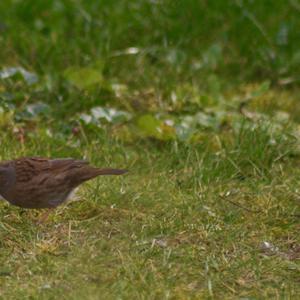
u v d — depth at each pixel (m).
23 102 13.46
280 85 15.09
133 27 15.66
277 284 8.81
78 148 12.07
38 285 8.62
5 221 10.05
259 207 10.66
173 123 12.78
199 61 15.29
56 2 16.38
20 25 15.72
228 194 10.96
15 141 12.18
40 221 10.05
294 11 16.28
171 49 15.12
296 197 10.95
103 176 11.23
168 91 14.04
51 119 12.98
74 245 9.48
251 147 11.93
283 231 10.09
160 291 8.53
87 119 12.68
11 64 14.79
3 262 9.08
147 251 9.29
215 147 12.41
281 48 15.76
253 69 15.35
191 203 10.59
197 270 9.04
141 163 11.87
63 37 15.44
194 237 9.79
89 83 13.62
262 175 11.45
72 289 8.54
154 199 10.70
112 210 10.38
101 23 15.73
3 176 9.86
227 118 13.39
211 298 8.49
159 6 15.98
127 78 14.57
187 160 11.67
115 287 8.54
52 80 13.89
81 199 10.57
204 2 16.09
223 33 15.77
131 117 13.17
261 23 16.09
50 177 9.84
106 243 9.46
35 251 9.28
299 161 12.12
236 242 9.71
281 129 12.77
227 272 9.01
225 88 14.85
